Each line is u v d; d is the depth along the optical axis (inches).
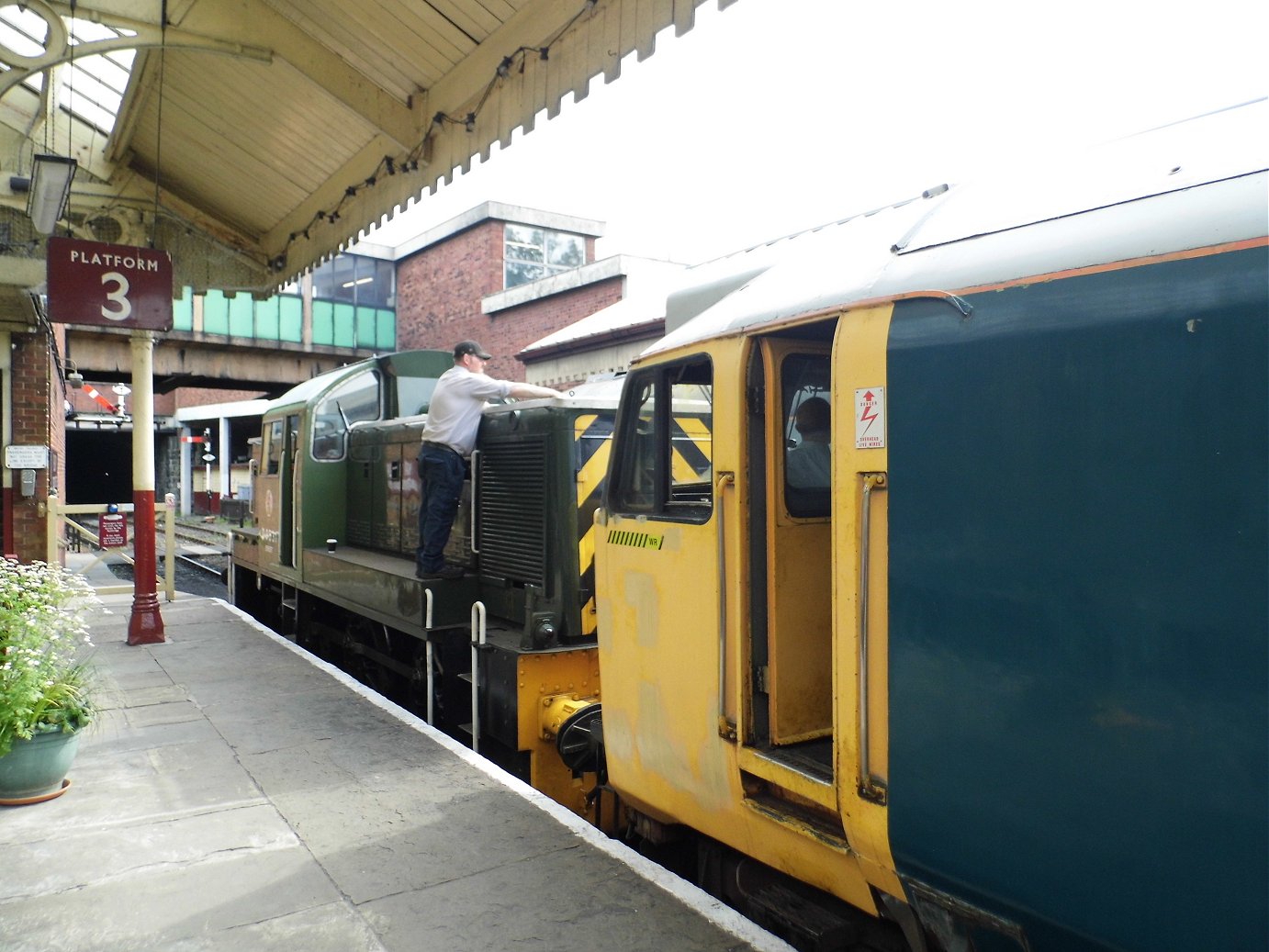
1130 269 75.9
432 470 233.9
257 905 126.2
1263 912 64.6
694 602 123.4
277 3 214.7
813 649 119.1
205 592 554.3
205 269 360.8
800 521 119.1
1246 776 65.6
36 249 319.0
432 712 229.6
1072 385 77.9
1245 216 70.7
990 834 82.7
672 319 186.5
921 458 89.7
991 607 82.8
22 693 160.2
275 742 200.8
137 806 163.2
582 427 210.8
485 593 237.9
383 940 116.9
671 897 127.9
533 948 114.6
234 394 1503.4
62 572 189.9
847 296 101.7
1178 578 70.0
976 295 87.3
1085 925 76.2
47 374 457.7
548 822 155.8
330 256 319.6
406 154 250.2
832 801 99.9
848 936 111.3
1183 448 70.3
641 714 136.8
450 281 1052.5
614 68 168.9
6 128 281.1
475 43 202.8
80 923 121.3
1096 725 74.7
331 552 308.5
